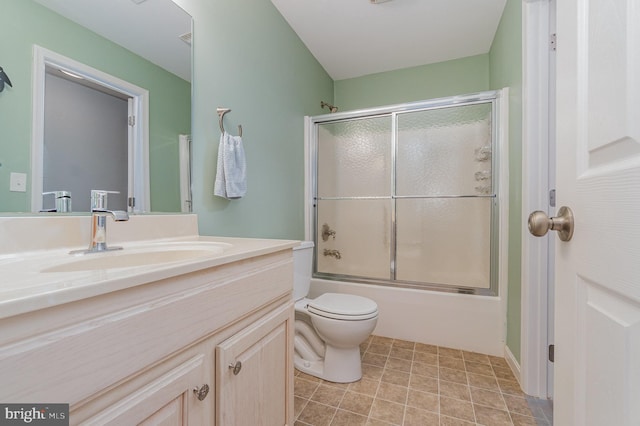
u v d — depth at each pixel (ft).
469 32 7.48
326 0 6.30
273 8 6.45
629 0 1.28
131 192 3.57
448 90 8.95
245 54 5.52
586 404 1.58
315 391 4.87
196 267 2.05
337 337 4.92
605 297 1.43
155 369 1.84
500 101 6.32
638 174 1.19
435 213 7.47
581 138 1.69
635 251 1.21
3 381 1.20
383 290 7.07
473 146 7.11
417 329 6.73
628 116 1.27
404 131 7.70
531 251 4.72
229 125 5.09
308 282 6.36
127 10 3.56
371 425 4.08
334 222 8.47
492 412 4.34
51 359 1.34
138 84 3.65
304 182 8.01
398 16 6.84
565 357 1.82
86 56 3.14
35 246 2.68
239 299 2.57
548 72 4.63
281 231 6.82
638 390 1.18
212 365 2.30
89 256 2.70
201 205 4.53
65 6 2.97
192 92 4.35
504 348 5.99
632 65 1.26
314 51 8.39
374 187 8.09
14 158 2.60
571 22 1.81
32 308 1.24
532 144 4.71
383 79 9.69
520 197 5.16
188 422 2.06
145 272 1.71
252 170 5.75
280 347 3.25
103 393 1.55
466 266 7.17
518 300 5.23
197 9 4.44
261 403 2.90
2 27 2.53
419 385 5.03
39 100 2.76
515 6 5.48
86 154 3.12
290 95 7.24
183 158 4.24
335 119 8.04
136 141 3.63
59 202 2.91
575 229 1.73
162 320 1.85
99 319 1.52
